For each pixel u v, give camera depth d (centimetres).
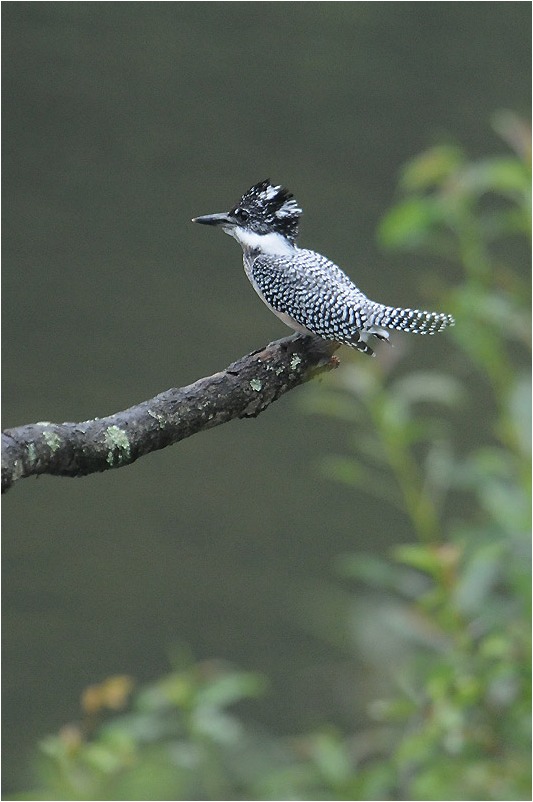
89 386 1545
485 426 1494
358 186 1936
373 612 988
